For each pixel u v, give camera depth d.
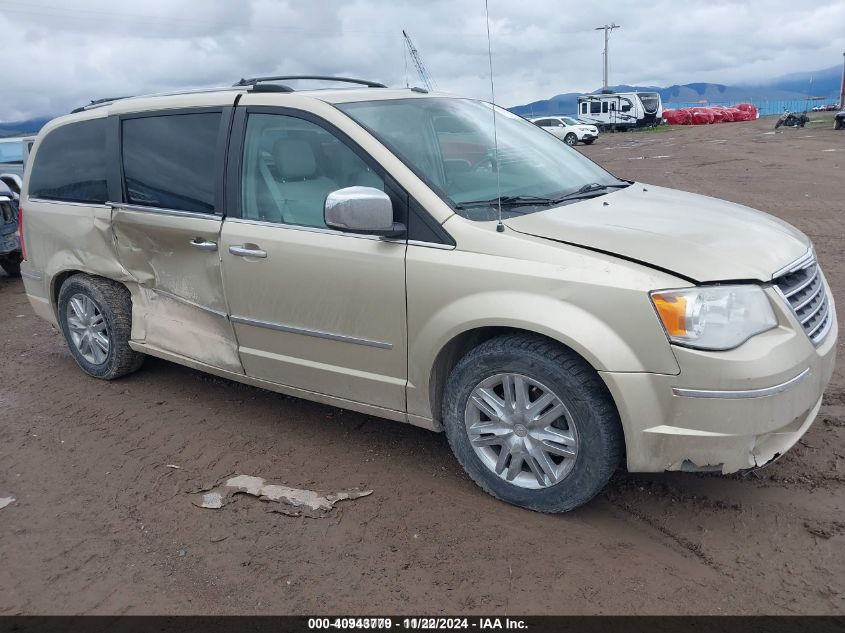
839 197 11.54
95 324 4.89
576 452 3.01
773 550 2.88
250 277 3.77
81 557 3.06
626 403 2.82
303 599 2.74
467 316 3.06
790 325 2.91
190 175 4.06
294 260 3.57
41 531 3.26
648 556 2.89
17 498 3.55
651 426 2.83
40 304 5.21
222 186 3.90
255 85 3.94
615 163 20.95
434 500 3.36
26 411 4.58
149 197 4.27
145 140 4.31
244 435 4.10
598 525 3.11
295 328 3.68
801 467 3.44
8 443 4.14
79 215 4.68
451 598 2.71
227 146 3.89
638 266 2.84
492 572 2.84
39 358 5.61
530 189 3.66
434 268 3.15
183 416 4.39
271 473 3.67
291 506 3.35
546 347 2.99
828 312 3.33
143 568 2.97
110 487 3.61
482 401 3.23
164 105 4.25
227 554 3.03
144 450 3.98
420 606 2.68
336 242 3.45
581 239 3.01
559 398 2.99
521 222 3.17
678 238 3.05
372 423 4.19
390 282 3.29
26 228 5.13
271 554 3.02
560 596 2.69
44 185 5.00
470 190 3.42
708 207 3.71
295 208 3.63
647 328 2.76
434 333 3.18
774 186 13.25
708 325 2.75
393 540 3.07
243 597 2.77
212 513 3.34
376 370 3.48
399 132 3.59
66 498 3.53
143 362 4.99
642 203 3.65
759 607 2.59
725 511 3.15
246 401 4.58
